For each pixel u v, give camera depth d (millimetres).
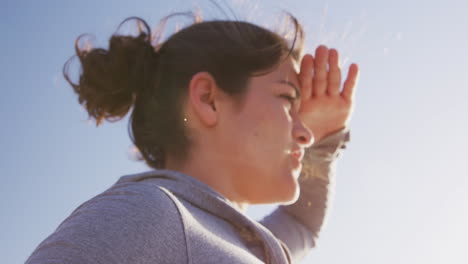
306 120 1890
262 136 1407
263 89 1454
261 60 1459
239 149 1395
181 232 1067
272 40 1522
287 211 2059
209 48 1464
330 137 1946
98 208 1067
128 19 1604
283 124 1435
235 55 1445
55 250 979
